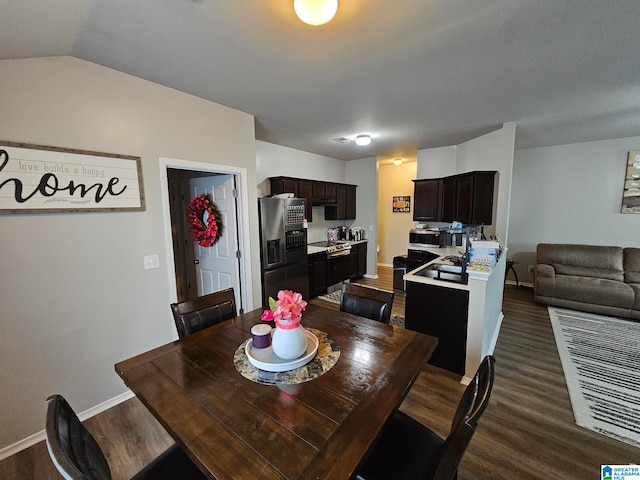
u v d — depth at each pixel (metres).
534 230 5.11
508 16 1.49
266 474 0.81
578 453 1.69
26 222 1.72
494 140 3.70
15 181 1.65
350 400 1.11
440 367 2.59
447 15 1.48
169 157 2.39
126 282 2.19
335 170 6.02
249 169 3.10
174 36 1.64
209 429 0.97
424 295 2.62
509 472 1.58
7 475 1.62
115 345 2.15
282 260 3.95
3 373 1.70
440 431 1.88
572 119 3.28
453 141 4.34
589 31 1.63
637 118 3.24
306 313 2.01
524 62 1.99
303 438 0.93
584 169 4.61
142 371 1.32
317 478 0.79
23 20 1.32
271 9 1.42
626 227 4.37
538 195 5.02
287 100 2.66
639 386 2.30
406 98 2.63
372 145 4.68
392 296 1.98
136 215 2.22
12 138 1.64
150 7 1.38
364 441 0.92
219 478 0.80
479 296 2.29
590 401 2.14
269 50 1.80
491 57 1.92
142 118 2.21
